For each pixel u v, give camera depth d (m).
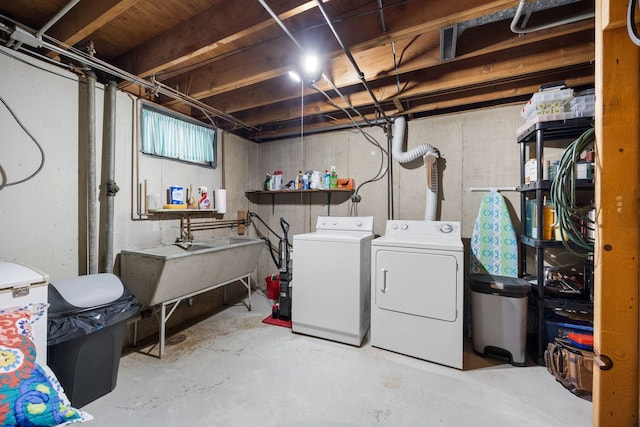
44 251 1.88
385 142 3.16
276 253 3.82
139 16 1.75
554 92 1.95
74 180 2.03
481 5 1.37
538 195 2.02
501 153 2.65
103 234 2.19
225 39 1.64
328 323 2.42
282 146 3.76
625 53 0.92
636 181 0.92
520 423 1.47
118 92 2.30
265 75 2.08
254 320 2.85
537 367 2.01
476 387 1.77
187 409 1.56
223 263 2.62
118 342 1.74
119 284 1.83
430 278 2.09
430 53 1.91
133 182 2.40
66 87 1.99
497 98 2.50
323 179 3.35
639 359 0.92
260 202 3.91
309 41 1.83
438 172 2.88
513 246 2.48
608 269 0.95
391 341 2.22
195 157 2.97
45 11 1.70
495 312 2.11
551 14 1.56
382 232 3.18
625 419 0.93
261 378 1.85
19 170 1.77
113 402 1.61
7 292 1.23
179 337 2.46
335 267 2.40
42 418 0.89
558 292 2.10
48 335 1.41
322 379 1.84
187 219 2.89
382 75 2.08
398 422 1.47
